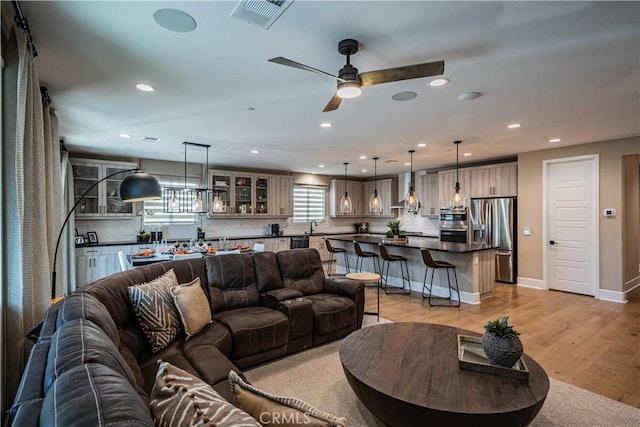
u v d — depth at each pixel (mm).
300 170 8453
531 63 2449
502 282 6297
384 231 9562
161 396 928
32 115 1998
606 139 4945
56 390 729
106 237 6074
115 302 2143
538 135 4676
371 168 8062
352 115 3699
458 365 2059
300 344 3184
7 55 1807
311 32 2020
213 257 3404
